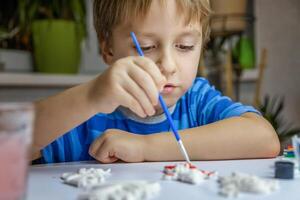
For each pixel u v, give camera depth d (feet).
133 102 1.76
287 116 6.07
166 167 1.65
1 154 0.98
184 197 1.19
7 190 0.99
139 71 1.77
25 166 1.05
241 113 2.50
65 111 1.94
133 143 2.05
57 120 1.96
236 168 1.73
